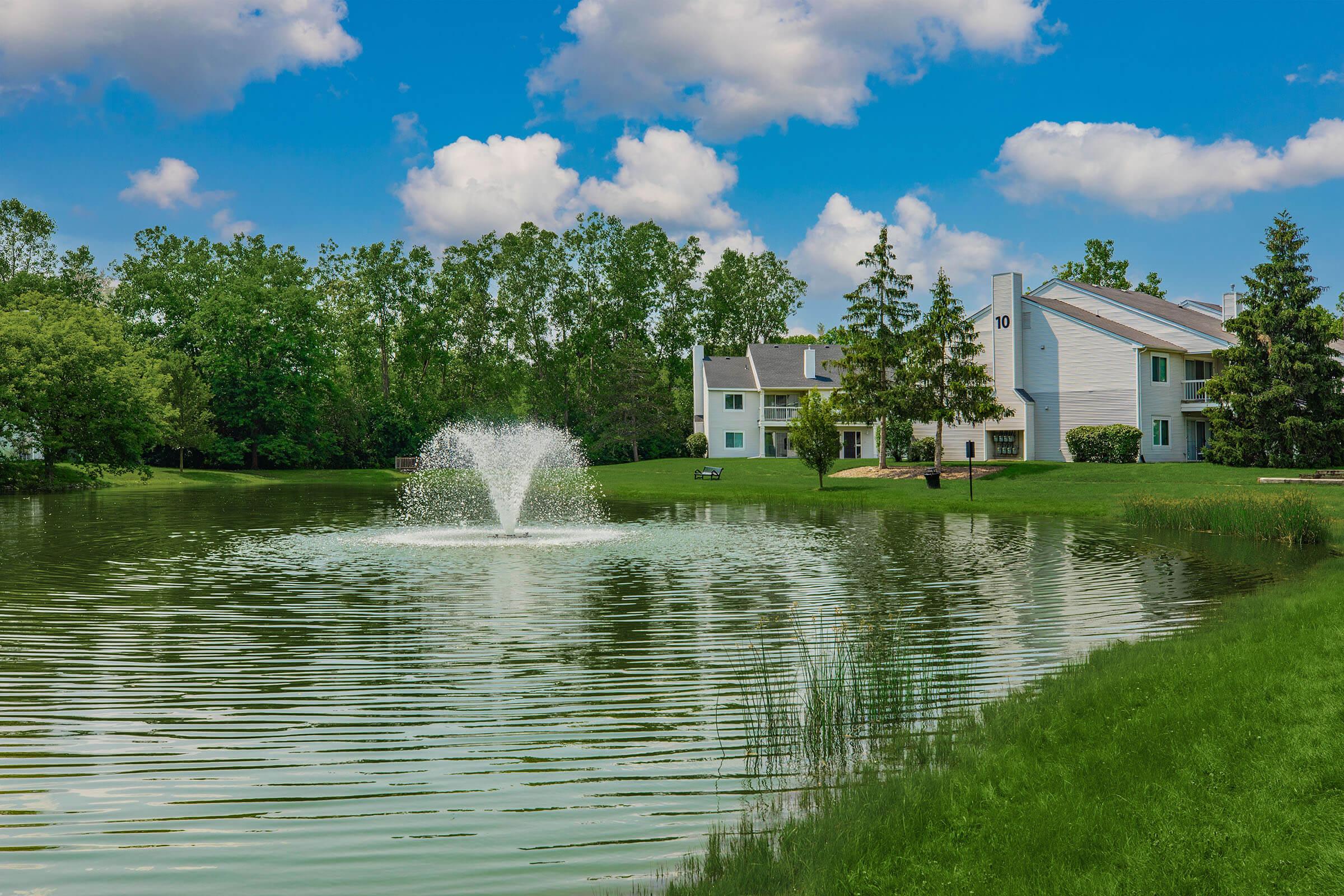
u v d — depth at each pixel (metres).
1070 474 42.22
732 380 72.06
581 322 88.56
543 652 11.77
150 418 52.94
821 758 7.83
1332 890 4.75
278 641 12.41
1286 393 41.81
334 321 81.50
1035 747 7.29
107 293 74.25
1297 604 12.84
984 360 53.22
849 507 35.28
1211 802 5.85
